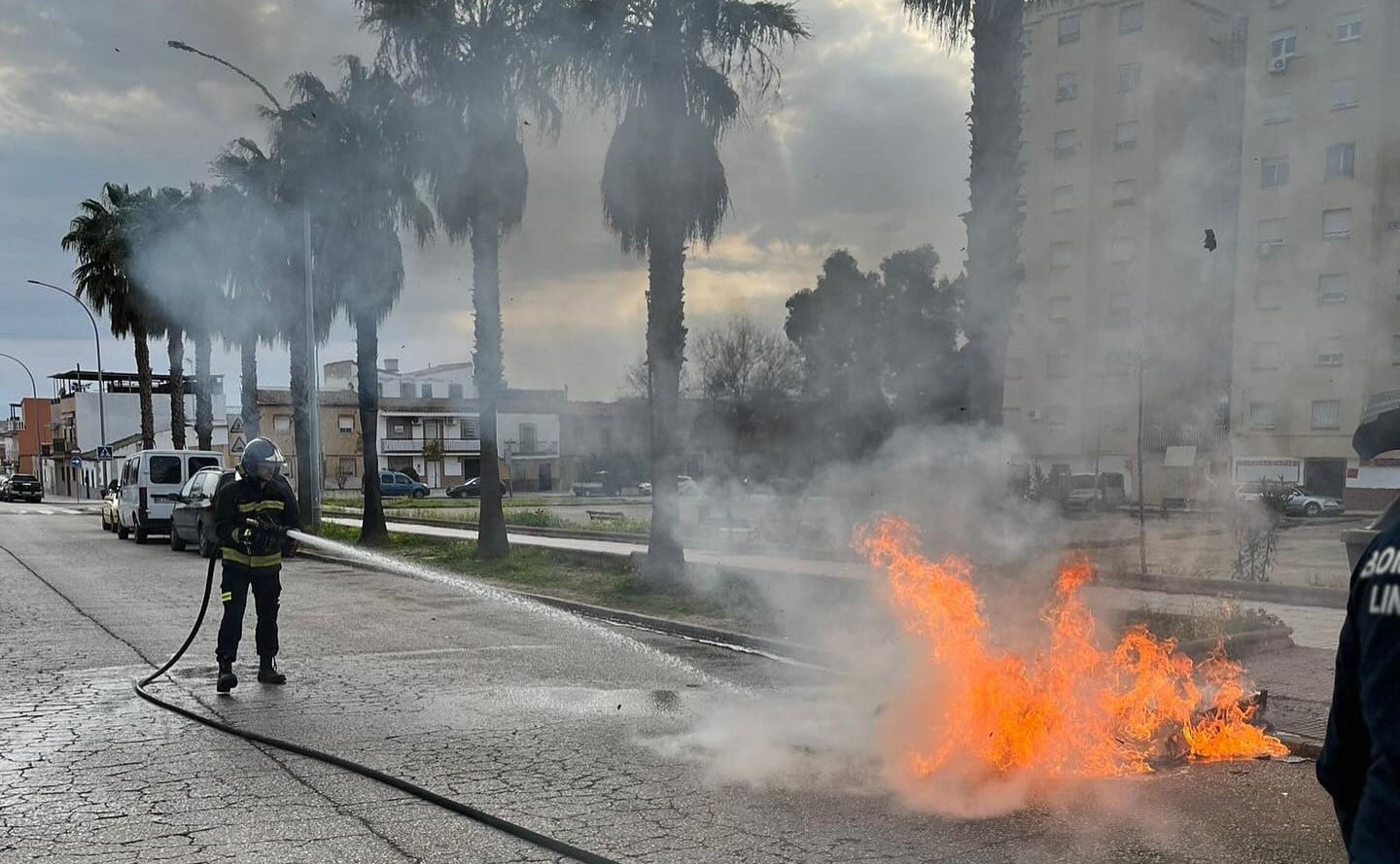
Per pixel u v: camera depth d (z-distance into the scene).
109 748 6.04
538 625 11.18
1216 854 4.36
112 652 9.38
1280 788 5.27
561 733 6.37
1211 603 11.30
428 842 4.52
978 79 9.43
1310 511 24.42
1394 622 1.72
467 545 19.88
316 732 6.41
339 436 68.31
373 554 18.56
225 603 7.69
